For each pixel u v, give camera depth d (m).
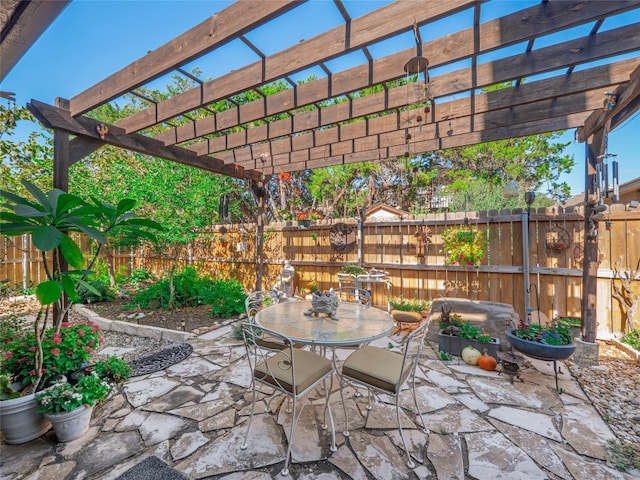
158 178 4.76
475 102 2.80
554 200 9.46
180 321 4.45
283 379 1.85
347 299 5.48
